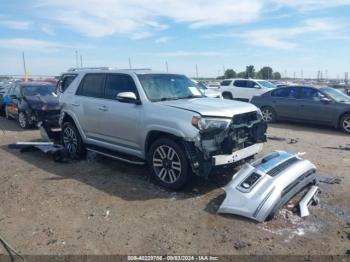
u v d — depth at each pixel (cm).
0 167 659
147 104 539
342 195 495
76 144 704
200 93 639
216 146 486
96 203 475
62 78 787
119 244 367
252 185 432
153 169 534
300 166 477
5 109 1391
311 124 1216
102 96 633
